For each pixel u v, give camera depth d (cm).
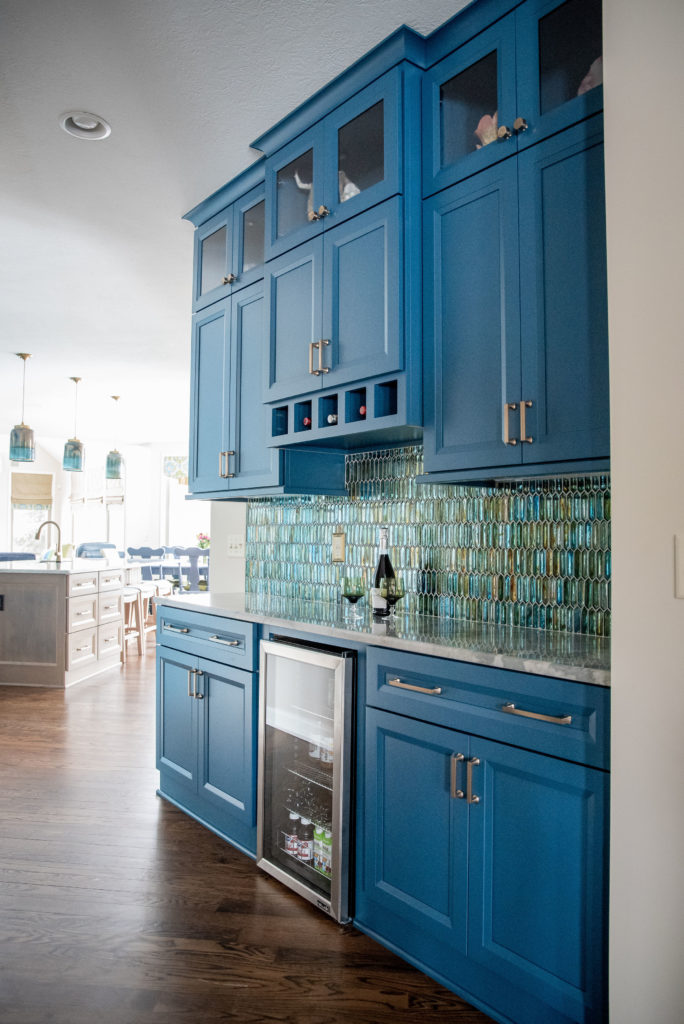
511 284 184
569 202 172
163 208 309
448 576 243
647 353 135
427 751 183
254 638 249
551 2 177
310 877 225
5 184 287
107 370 618
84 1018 165
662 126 134
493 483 223
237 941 199
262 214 281
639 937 133
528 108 182
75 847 258
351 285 223
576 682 149
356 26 199
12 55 207
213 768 270
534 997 159
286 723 235
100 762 356
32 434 627
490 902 165
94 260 366
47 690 529
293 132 247
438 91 207
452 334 200
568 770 150
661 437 133
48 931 202
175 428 964
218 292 304
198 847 260
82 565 636
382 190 211
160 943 197
